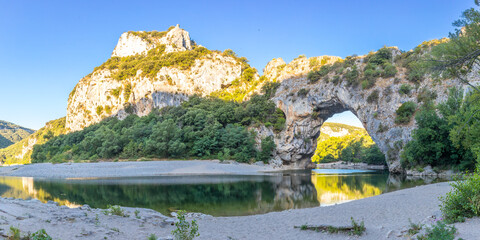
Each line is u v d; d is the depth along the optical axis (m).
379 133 62.38
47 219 11.80
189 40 191.38
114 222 13.11
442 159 46.84
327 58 94.69
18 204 15.40
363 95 67.75
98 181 43.78
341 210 16.45
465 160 42.12
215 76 140.50
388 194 21.52
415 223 11.41
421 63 17.52
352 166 105.38
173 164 66.25
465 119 35.75
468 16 15.27
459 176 12.82
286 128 86.38
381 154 91.00
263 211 20.42
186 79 134.38
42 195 29.03
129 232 11.47
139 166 63.25
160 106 126.19
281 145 85.56
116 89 143.75
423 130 45.47
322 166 105.38
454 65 16.53
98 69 169.00
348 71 74.44
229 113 90.50
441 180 37.78
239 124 87.69
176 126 83.94
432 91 56.59
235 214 19.39
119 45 195.38
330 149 139.38
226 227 13.95
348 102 71.50
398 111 59.03
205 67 139.62
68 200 25.67
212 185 37.59
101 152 77.12
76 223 11.77
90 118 145.75
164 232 12.12
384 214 14.21
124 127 95.50
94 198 26.89
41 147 105.94
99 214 14.47
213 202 24.34
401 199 17.89
